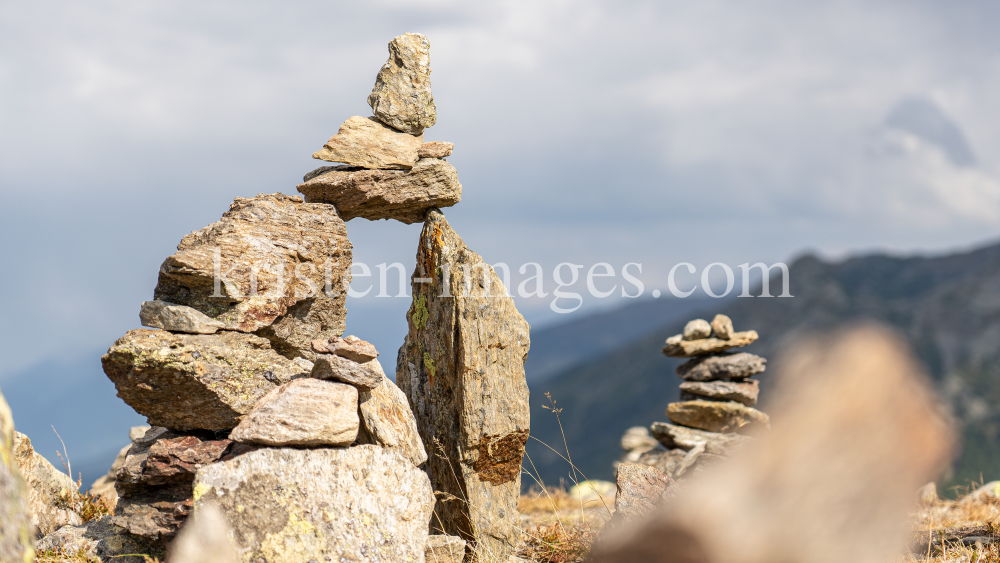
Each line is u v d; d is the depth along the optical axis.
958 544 6.57
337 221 7.27
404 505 5.28
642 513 5.94
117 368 5.59
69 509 6.95
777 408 2.56
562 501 11.34
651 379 163.12
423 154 7.79
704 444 10.52
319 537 4.89
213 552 3.81
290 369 6.15
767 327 149.75
